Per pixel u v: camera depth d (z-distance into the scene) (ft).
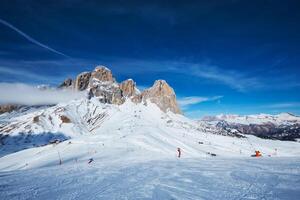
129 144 404.57
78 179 76.59
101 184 66.95
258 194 48.67
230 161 110.52
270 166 86.58
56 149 418.92
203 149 533.96
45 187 65.05
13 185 69.62
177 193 53.52
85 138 485.15
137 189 58.90
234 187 55.98
